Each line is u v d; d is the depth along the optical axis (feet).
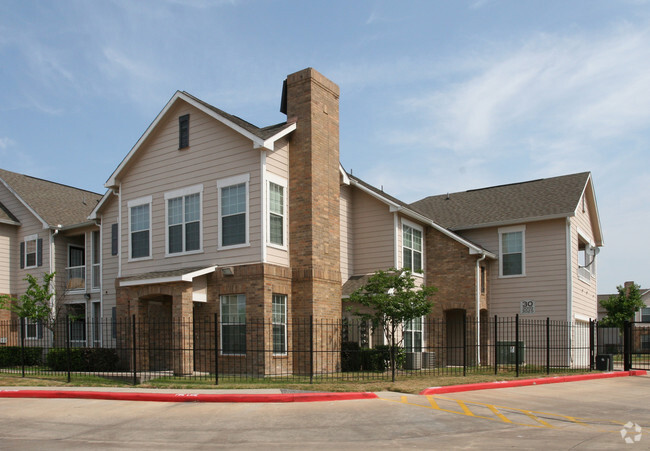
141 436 34.09
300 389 48.83
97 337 90.33
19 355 84.28
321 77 70.23
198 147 69.67
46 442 32.78
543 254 85.51
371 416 39.24
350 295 65.57
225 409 42.11
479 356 81.61
